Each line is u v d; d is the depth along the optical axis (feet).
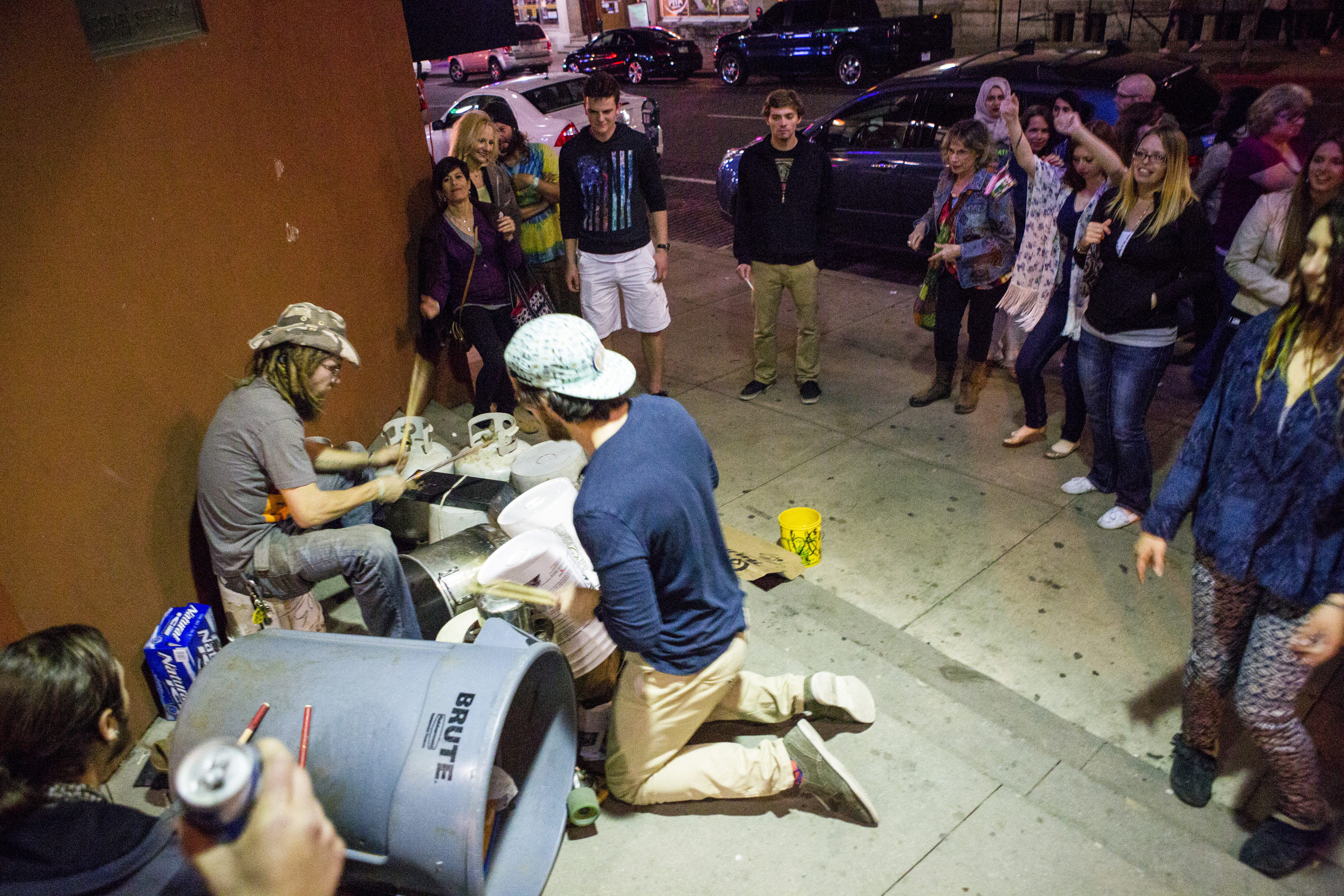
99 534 9.45
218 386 11.56
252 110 12.40
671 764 8.77
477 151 16.28
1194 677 8.77
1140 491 13.85
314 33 14.11
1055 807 9.02
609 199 16.98
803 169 16.98
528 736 9.09
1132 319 12.78
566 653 9.81
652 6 86.63
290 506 9.86
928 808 8.93
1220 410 7.95
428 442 14.37
